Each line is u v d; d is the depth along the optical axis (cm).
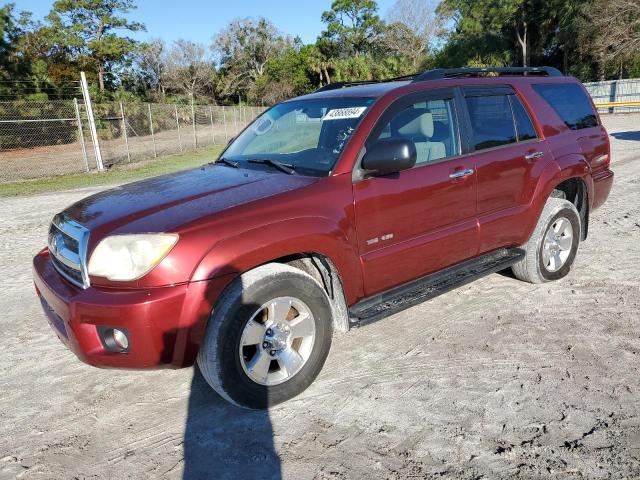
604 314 406
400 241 354
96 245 279
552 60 4944
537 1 4469
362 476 249
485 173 398
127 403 324
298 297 303
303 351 315
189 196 314
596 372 325
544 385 315
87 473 262
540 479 240
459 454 260
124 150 2492
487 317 414
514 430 275
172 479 255
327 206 315
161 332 264
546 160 446
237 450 273
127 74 5753
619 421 277
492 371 334
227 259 274
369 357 362
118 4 4816
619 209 741
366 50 6662
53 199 1179
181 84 6512
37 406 325
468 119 402
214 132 3138
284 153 375
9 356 395
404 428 282
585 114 509
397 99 365
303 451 270
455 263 397
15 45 3241
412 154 317
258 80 7025
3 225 889
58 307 287
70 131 2683
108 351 275
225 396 290
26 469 266
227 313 276
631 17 3531
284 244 291
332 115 373
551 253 466
